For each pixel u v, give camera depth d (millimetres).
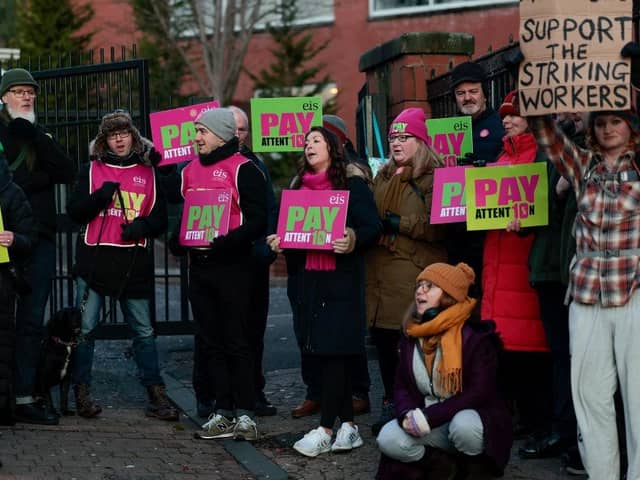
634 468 5156
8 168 6711
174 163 7578
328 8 22031
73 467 6223
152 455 6566
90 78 9555
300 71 21297
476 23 20531
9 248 6430
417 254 6621
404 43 9648
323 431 6492
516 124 6297
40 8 20938
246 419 6867
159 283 16359
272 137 7809
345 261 6445
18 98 7285
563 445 6121
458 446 5473
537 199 6000
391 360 6750
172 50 22234
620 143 5203
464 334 5586
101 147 7465
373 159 8164
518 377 6516
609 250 5207
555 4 5180
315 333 6430
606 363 5254
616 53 5176
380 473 5723
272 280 17391
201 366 7430
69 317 7266
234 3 21641
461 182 6379
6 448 6574
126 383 8969
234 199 6895
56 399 8250
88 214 7352
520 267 6234
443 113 9258
